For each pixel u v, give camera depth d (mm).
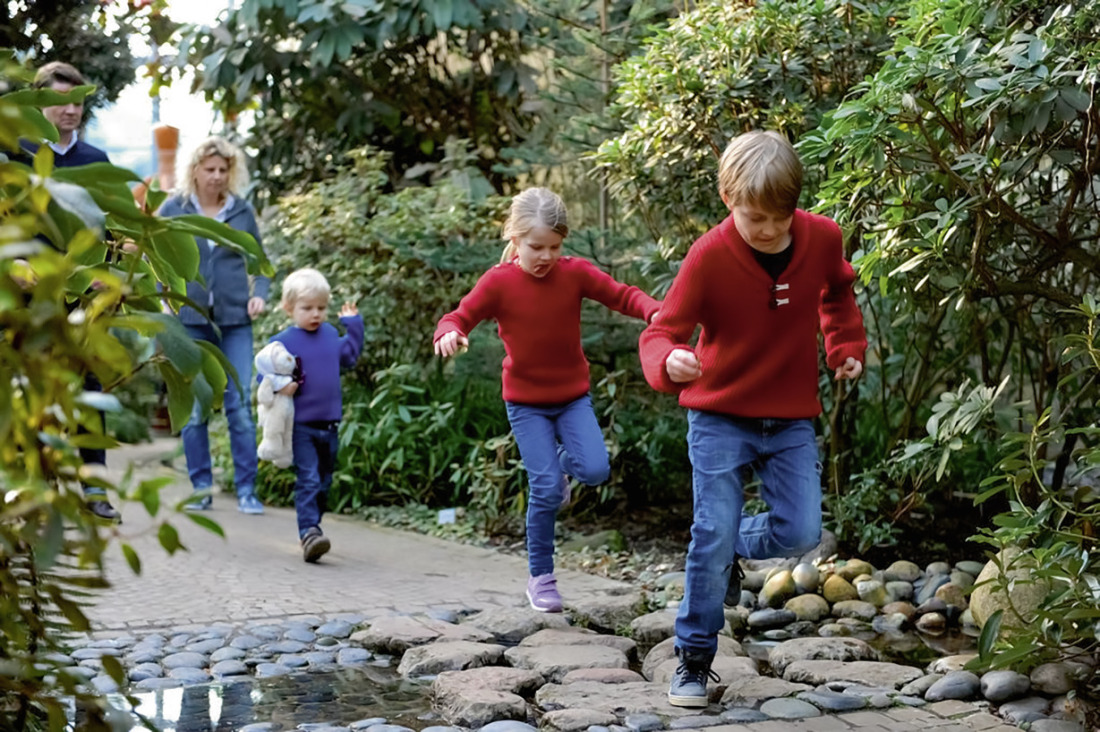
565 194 7758
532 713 3094
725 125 4902
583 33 6609
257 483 6715
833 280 3199
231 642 3709
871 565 4566
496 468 5844
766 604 4359
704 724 2943
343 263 6980
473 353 6555
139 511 5867
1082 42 3486
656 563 5078
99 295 1452
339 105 8656
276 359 5039
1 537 1351
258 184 8898
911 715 3023
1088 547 3086
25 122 1395
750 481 5633
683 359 2914
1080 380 4641
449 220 6887
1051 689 3143
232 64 8062
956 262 3865
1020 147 3701
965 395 3932
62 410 1347
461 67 9070
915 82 3547
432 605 4289
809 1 4746
